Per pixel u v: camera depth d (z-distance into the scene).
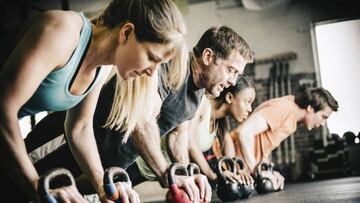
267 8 3.54
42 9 3.60
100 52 0.94
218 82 1.66
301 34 3.50
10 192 1.19
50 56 0.81
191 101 1.59
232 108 2.55
